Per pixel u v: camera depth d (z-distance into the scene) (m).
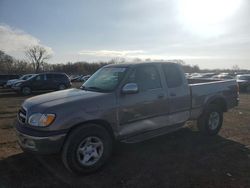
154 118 4.86
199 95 5.73
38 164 4.37
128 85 4.31
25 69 77.25
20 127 3.97
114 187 3.60
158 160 4.55
